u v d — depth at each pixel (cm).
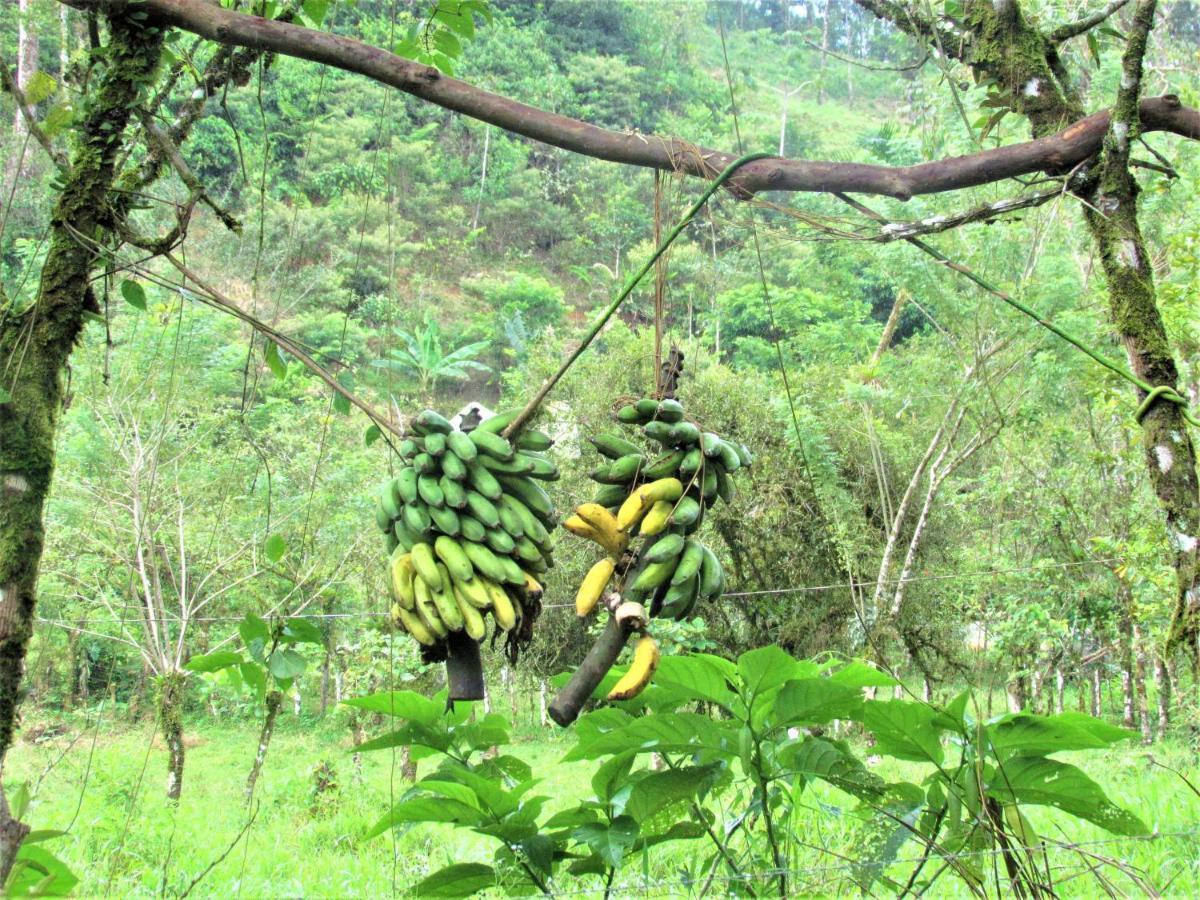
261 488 1175
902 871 418
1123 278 318
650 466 262
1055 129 406
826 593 1459
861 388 1408
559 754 1289
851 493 1484
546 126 279
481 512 243
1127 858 467
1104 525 1195
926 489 1481
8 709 257
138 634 1189
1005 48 417
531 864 295
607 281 2812
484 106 277
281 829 813
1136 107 310
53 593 1094
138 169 311
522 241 3331
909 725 296
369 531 1137
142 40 292
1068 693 1841
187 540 1159
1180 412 314
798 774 315
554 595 1430
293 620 336
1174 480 310
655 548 248
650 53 3722
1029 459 1243
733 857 318
